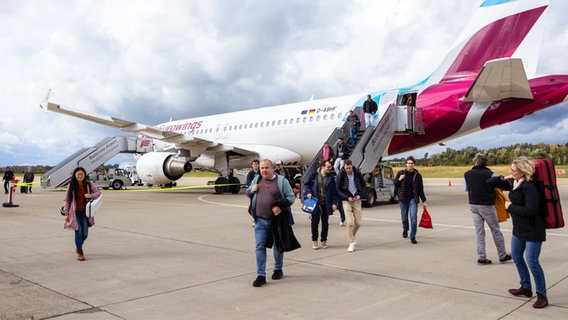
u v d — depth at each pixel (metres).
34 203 19.44
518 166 4.84
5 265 7.00
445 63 17.47
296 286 5.71
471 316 4.46
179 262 7.18
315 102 21.19
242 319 4.46
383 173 17.50
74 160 26.03
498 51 16.16
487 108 15.80
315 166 16.28
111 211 15.47
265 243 5.90
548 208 4.69
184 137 21.16
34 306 4.90
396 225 11.34
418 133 17.17
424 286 5.62
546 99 14.98
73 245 8.77
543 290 4.71
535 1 15.53
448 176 53.12
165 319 4.48
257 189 5.98
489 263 6.84
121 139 28.30
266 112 23.34
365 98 19.14
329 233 10.23
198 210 15.72
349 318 4.45
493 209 6.82
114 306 4.91
